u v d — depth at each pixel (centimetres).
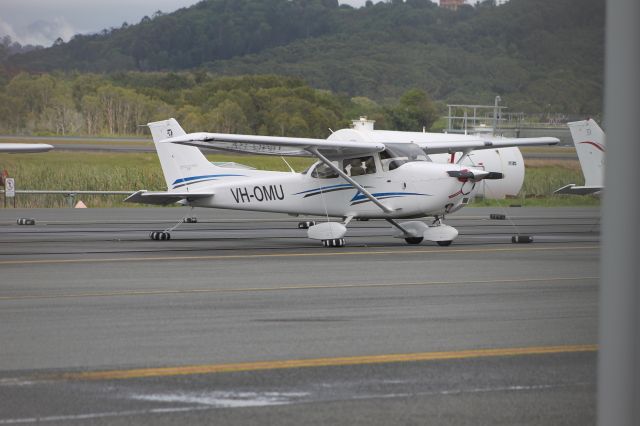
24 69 18638
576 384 1116
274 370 1191
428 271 2345
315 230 3170
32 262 2583
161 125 3594
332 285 2056
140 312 1666
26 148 3466
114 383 1121
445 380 1137
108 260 2647
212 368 1203
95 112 14862
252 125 14575
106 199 6550
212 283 2098
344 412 991
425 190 3212
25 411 994
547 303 1769
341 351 1312
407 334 1441
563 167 10050
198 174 3559
